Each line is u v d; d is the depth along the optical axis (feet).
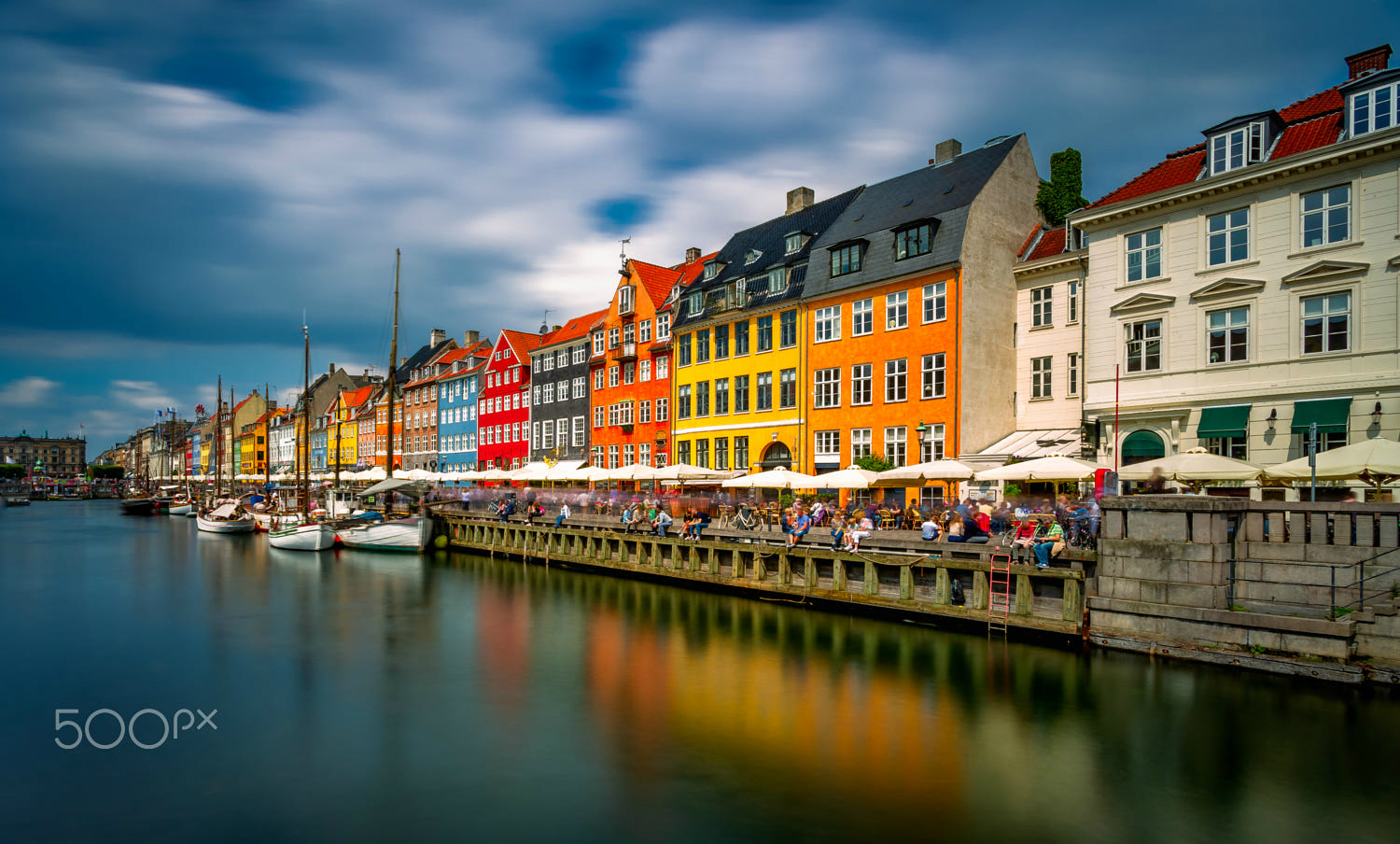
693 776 40.60
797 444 131.23
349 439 335.26
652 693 54.85
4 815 36.81
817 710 50.57
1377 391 72.08
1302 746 42.50
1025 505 90.68
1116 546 59.93
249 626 79.36
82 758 43.75
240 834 34.88
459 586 105.70
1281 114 84.94
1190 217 86.02
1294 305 77.92
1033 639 64.64
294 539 151.74
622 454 176.45
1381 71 73.36
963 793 38.27
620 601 91.45
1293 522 52.80
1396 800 36.99
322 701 53.88
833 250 127.75
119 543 171.32
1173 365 86.58
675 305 162.09
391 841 34.01
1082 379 101.60
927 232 113.80
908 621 73.82
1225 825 34.88
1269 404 78.79
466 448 246.88
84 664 64.28
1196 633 55.31
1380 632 48.47
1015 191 117.19
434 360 272.51
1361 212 74.02
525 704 52.80
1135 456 89.30
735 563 92.22
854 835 34.14
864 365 120.98
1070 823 35.12
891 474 83.10
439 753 44.21
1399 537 48.88
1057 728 46.34
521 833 34.65
